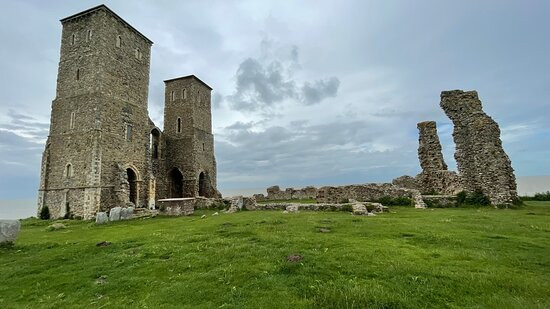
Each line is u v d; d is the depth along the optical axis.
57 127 35.44
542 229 13.31
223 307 7.00
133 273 9.63
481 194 23.73
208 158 53.06
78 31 36.31
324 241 11.83
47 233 18.75
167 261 10.39
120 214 23.88
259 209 25.86
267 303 7.02
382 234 12.93
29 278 9.81
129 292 8.36
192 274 9.15
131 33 39.50
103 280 9.32
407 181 34.44
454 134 26.66
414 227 14.16
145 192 39.03
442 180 28.03
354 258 9.52
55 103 36.12
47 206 34.12
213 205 28.95
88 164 32.66
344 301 6.82
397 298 6.87
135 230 17.73
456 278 7.84
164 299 7.67
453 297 7.00
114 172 34.66
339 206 22.33
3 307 7.93
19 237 17.25
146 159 39.84
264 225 16.12
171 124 50.94
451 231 13.16
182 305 7.29
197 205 29.27
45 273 10.21
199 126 51.28
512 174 23.98
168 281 8.81
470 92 26.27
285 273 8.69
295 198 45.25
